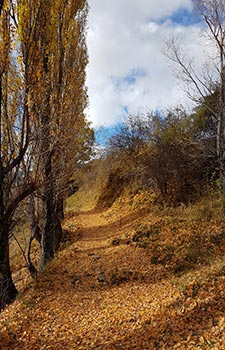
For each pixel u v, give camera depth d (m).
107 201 32.06
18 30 10.79
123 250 15.05
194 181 20.16
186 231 14.40
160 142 21.59
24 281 15.12
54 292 11.19
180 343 6.14
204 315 6.91
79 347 7.20
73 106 16.12
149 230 16.33
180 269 11.10
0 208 9.73
